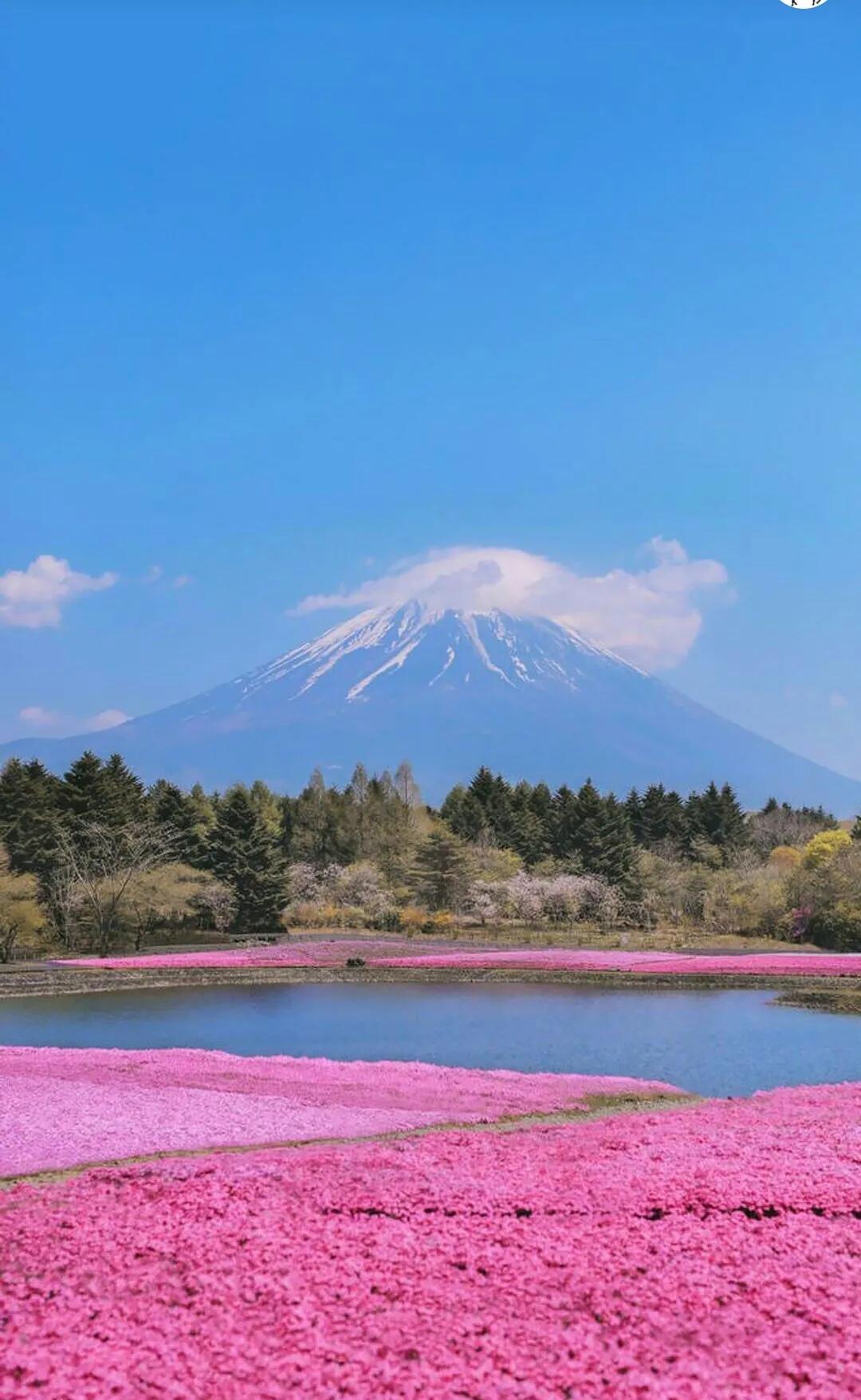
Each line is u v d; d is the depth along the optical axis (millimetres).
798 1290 12961
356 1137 22938
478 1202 15797
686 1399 10477
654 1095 29000
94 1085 27766
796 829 150375
